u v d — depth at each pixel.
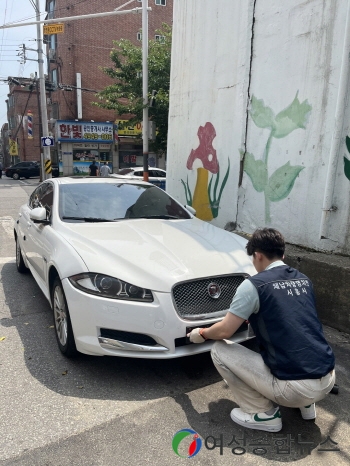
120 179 5.25
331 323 4.27
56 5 25.59
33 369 3.28
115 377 3.19
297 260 4.59
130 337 3.00
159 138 15.71
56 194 4.49
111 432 2.55
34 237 4.48
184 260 3.27
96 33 26.16
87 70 26.28
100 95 17.17
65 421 2.65
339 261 4.31
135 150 28.09
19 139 39.72
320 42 4.75
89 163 27.09
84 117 26.72
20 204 13.83
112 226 3.97
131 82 15.84
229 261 3.41
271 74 5.55
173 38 8.09
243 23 5.97
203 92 7.17
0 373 3.21
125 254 3.25
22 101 39.62
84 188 4.69
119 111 16.33
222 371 2.64
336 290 4.18
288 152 5.34
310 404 2.46
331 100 4.64
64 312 3.31
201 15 7.04
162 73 14.94
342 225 4.58
